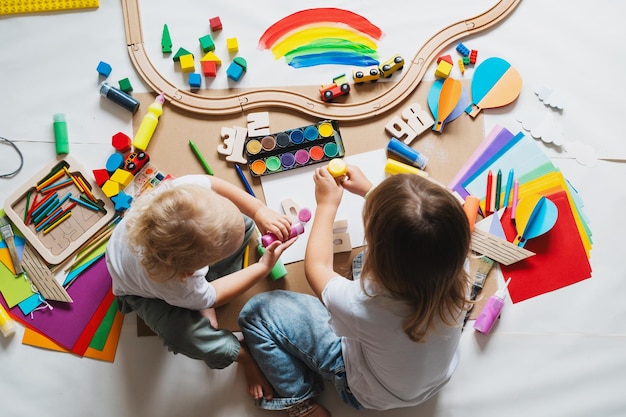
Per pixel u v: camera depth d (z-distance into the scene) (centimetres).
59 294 114
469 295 116
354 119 122
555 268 118
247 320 108
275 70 125
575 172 123
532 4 128
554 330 117
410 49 126
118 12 126
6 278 115
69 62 125
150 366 114
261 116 122
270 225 104
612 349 116
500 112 124
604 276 118
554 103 125
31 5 125
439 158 122
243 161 121
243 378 114
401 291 77
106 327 114
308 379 109
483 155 122
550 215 117
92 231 116
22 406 112
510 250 116
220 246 88
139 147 119
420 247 72
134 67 124
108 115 122
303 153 121
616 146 124
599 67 127
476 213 116
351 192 112
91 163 121
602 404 114
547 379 115
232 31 126
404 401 98
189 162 121
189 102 122
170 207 84
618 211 121
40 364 114
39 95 123
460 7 127
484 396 114
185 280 93
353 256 118
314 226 102
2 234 116
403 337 81
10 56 124
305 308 107
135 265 95
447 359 89
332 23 127
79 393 113
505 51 127
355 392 100
